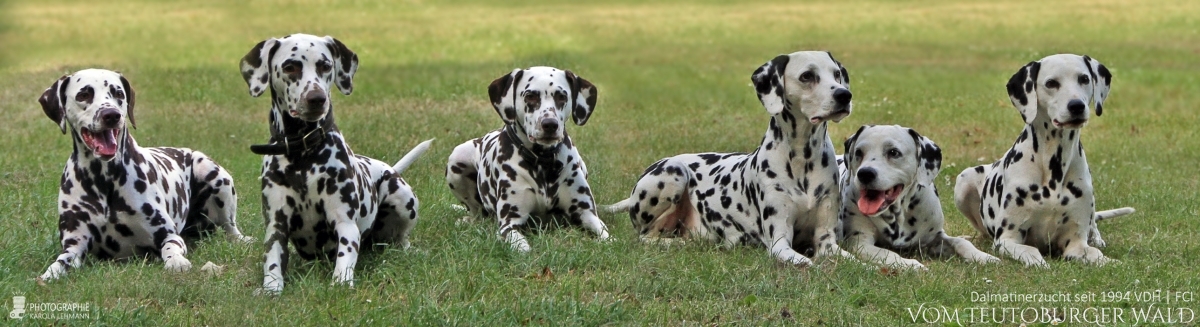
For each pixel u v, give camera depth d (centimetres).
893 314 936
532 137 1181
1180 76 2794
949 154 1842
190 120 2088
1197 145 1911
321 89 995
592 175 1585
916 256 1180
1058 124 1084
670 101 2458
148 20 4078
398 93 2484
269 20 4175
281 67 1009
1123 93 2548
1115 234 1266
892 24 4147
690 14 4456
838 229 1170
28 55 3192
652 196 1251
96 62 3031
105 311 911
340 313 914
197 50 3356
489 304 934
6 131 1945
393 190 1142
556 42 3609
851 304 952
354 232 1051
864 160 1095
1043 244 1178
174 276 1048
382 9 4594
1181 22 4069
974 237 1277
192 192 1231
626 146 1866
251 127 2025
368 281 1016
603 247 1120
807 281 1017
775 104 1106
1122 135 2031
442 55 3278
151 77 2694
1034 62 1123
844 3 4834
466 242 1134
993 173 1212
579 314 905
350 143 1830
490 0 4916
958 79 2809
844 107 1071
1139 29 3925
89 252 1117
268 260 1026
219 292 980
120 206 1101
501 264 1077
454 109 2222
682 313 920
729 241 1198
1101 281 1017
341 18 4309
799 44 3628
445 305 929
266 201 1047
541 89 1190
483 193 1319
